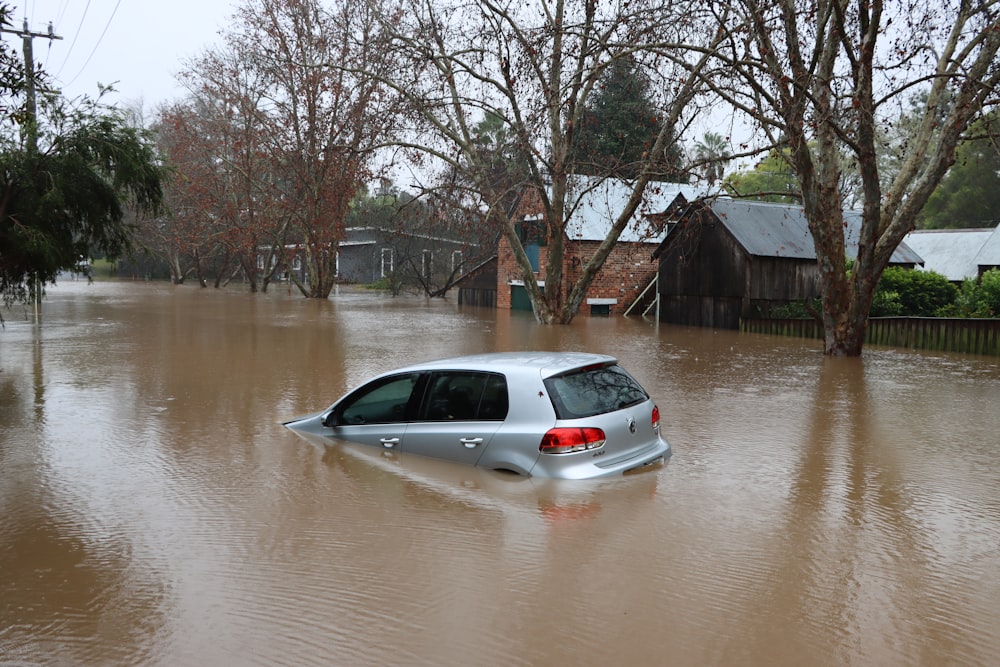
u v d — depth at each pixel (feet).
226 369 48.21
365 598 15.05
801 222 96.73
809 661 12.62
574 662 12.57
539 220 120.26
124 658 12.92
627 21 68.80
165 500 21.56
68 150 48.98
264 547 17.84
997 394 41.93
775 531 18.99
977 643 13.29
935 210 186.29
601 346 67.26
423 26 84.84
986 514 20.67
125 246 55.26
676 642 13.24
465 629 13.73
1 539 18.61
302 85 126.72
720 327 92.22
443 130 87.81
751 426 32.50
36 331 74.74
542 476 22.18
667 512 20.20
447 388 24.54
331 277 148.05
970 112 54.75
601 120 104.68
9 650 13.25
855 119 56.44
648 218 81.56
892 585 15.78
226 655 12.94
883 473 24.93
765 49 56.13
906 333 69.46
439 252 167.32
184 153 156.15
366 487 22.09
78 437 29.63
